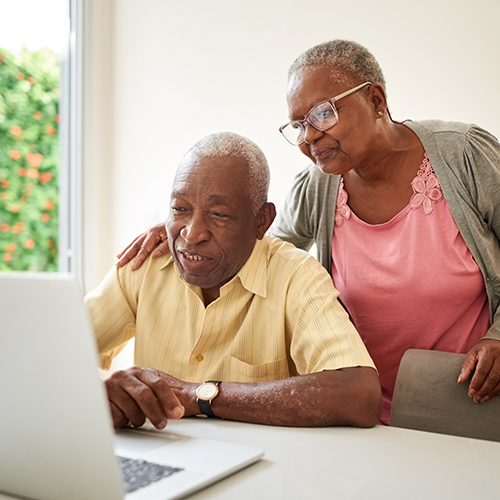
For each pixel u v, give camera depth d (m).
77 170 3.04
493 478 0.82
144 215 2.98
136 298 1.51
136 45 2.99
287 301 1.38
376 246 1.61
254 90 2.66
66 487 0.68
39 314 0.65
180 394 1.14
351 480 0.80
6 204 2.89
